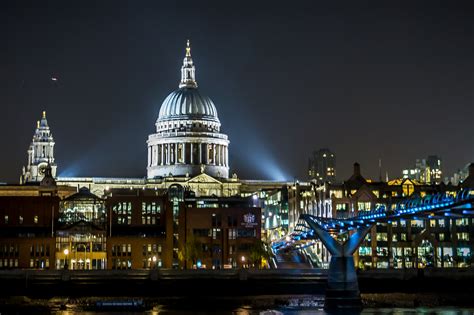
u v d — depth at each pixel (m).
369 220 173.25
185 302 192.50
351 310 172.38
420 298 195.75
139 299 198.50
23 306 184.12
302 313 169.12
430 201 150.75
